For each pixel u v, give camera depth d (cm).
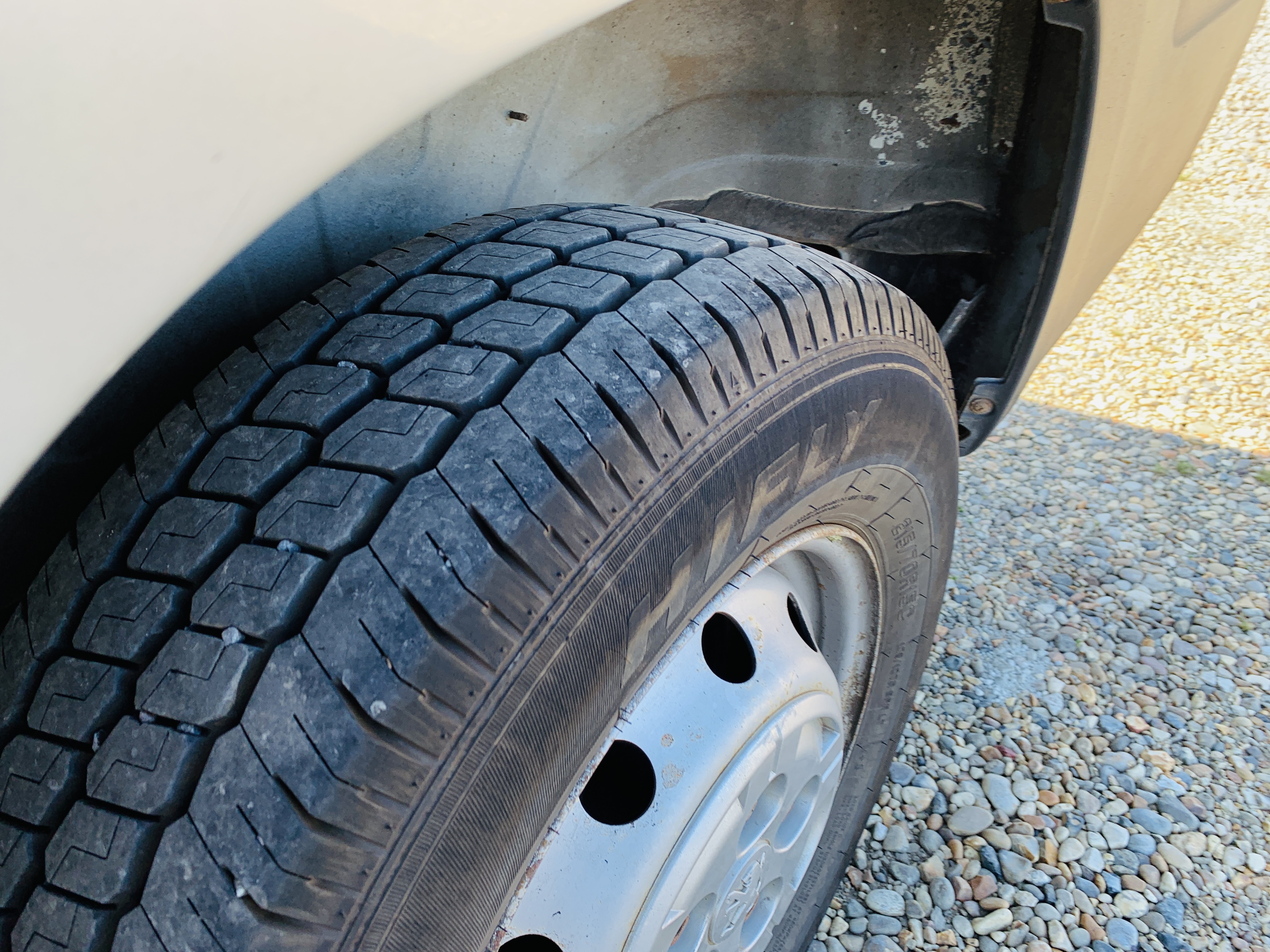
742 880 117
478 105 119
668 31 134
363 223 113
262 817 69
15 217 42
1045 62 124
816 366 103
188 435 87
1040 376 396
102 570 82
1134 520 307
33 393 46
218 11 45
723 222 126
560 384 82
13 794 77
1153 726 233
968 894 194
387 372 86
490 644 75
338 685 70
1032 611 268
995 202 148
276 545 76
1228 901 192
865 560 138
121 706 76
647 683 101
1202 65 152
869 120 147
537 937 109
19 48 39
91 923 72
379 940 75
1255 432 347
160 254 48
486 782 78
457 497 75
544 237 104
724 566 101
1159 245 475
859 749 163
